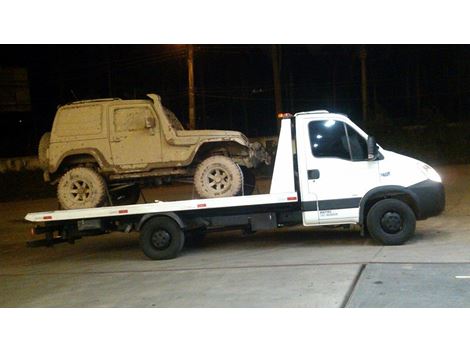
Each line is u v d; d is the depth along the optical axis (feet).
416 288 23.25
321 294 23.32
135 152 34.17
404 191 32.09
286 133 32.89
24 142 131.85
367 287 23.76
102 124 34.37
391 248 31.81
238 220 34.14
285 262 30.27
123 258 36.37
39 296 27.40
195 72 140.46
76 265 35.45
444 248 30.99
